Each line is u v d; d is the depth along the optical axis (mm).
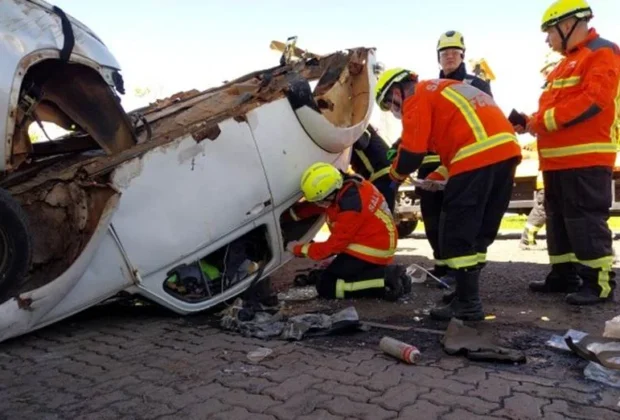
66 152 4613
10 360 3336
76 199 3615
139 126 4605
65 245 3652
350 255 4562
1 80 3076
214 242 4156
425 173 5109
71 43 3469
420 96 3818
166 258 3924
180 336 3725
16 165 3557
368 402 2553
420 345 3357
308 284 5266
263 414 2477
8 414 2580
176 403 2633
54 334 3855
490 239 4027
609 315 3865
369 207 4484
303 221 5133
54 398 2750
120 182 3648
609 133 4039
